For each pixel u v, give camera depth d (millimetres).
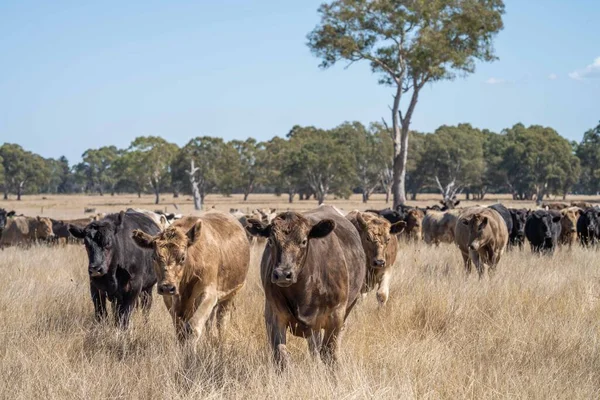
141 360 7879
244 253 9984
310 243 7422
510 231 20469
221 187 99750
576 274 14031
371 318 10078
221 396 6645
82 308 10914
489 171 111688
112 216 10641
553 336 8773
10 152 135500
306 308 7375
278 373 7195
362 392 6582
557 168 104750
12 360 7742
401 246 21984
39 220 26125
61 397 6730
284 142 108312
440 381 7191
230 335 9594
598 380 7449
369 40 44969
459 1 43812
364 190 103250
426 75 44688
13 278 13859
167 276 7977
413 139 107188
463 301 10734
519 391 6859
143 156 107250
